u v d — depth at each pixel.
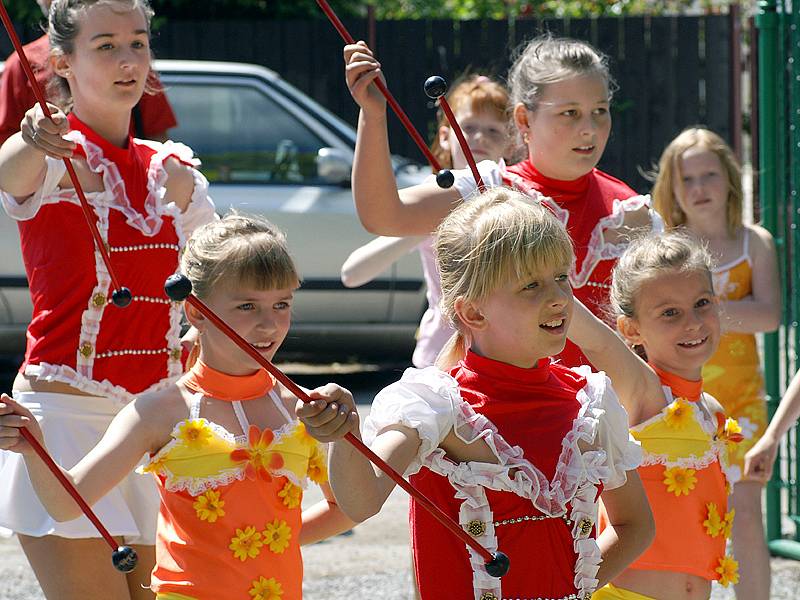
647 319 7.43
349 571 11.45
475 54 25.59
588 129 7.76
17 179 7.24
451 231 5.94
